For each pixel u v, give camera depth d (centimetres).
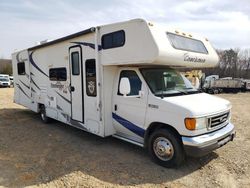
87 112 623
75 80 657
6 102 1462
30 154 552
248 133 754
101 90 569
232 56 5397
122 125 567
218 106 489
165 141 477
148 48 461
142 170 469
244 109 1333
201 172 462
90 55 590
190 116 430
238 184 418
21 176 440
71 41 654
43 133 735
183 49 509
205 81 2802
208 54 584
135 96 524
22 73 997
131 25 489
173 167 476
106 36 543
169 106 459
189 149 434
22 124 862
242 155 547
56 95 761
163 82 531
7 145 616
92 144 625
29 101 964
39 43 851
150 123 498
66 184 413
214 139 452
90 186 407
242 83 2881
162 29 484
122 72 568
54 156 540
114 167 482
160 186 409
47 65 796
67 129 786
